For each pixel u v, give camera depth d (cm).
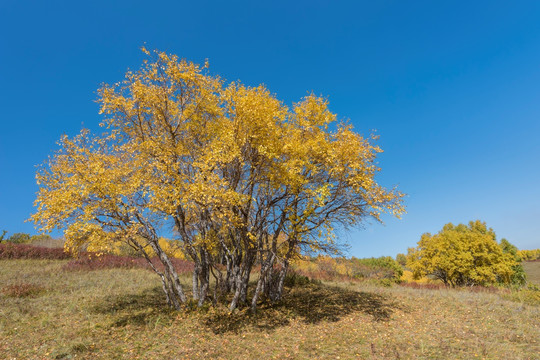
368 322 1136
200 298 1240
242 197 1042
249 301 1353
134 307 1248
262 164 1163
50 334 907
